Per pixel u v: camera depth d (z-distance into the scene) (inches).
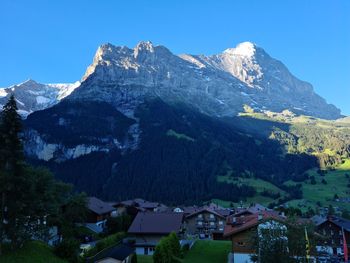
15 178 2015.3
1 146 2052.2
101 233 3880.4
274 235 1672.0
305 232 1679.4
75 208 3479.3
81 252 2733.8
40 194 2385.6
